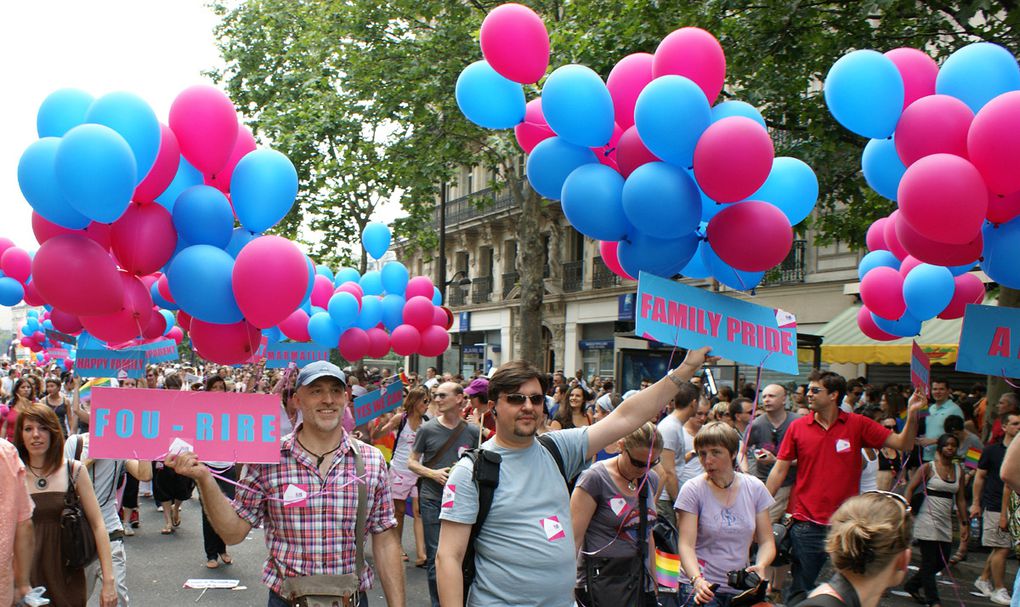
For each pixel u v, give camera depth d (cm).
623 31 1184
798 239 2041
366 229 924
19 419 475
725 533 471
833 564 264
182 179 440
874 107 434
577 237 3100
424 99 1912
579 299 2989
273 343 887
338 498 372
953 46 1096
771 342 390
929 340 1409
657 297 357
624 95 439
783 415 848
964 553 986
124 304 427
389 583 385
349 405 1073
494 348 3634
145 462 608
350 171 2077
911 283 568
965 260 469
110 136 361
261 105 2705
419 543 892
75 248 393
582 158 454
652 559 466
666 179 397
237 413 361
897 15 1073
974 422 1216
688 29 423
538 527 333
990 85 427
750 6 1090
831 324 1712
